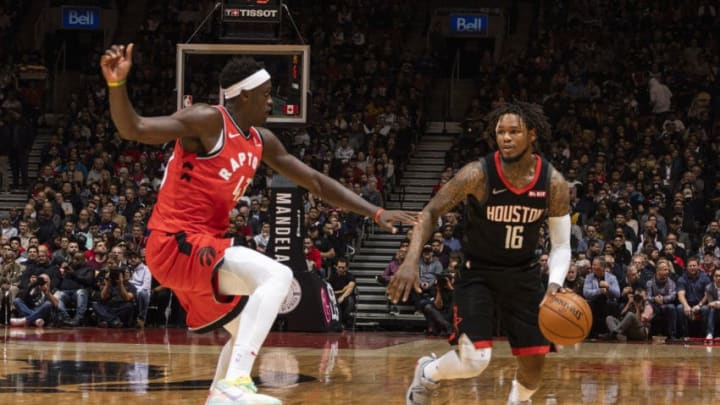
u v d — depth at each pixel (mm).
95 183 20328
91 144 22859
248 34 13852
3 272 17000
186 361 10000
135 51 26250
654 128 21297
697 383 8664
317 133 22141
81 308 16750
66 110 25609
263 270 4641
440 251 16875
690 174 19031
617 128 21375
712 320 15578
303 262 15234
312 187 5156
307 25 26156
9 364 9445
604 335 15469
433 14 27219
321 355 11320
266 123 13625
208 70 17953
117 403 6387
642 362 11188
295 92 13625
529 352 5352
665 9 25516
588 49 24234
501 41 26891
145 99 24672
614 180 19297
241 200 18406
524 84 23547
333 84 24438
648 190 19156
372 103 23359
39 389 7312
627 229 17438
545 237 16188
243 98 4852
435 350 12328
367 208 5188
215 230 4852
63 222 19234
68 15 27922
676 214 18141
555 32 25359
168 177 4840
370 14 26875
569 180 19500
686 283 15844
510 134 5137
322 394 7277
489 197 5230
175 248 4723
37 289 16875
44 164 22469
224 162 4758
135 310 16641
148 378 8211
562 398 7320
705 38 24531
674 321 15641
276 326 15516
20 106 24188
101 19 27984
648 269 16219
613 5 25797
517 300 5352
